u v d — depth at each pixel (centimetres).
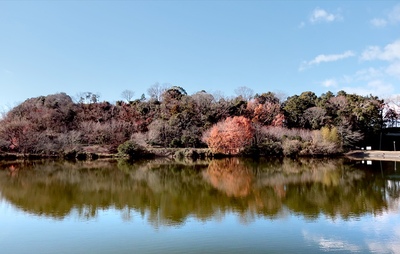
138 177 3089
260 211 1816
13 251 1268
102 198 2177
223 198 2164
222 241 1346
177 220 1652
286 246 1289
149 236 1414
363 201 2056
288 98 7612
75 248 1288
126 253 1232
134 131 5812
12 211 1848
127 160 4619
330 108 6366
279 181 2855
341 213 1769
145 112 6925
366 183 2731
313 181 2845
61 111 6294
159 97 8294
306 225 1555
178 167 3884
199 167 3897
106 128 5503
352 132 5694
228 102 6856
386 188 2502
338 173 3356
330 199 2117
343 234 1428
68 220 1670
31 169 3581
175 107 6512
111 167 3828
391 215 1725
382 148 6500
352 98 6700
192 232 1464
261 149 5206
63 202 2069
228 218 1678
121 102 7425
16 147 4716
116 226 1559
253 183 2753
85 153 4709
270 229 1498
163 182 2812
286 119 6322
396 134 6531
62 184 2691
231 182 2808
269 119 6344
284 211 1814
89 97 7431
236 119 5219
